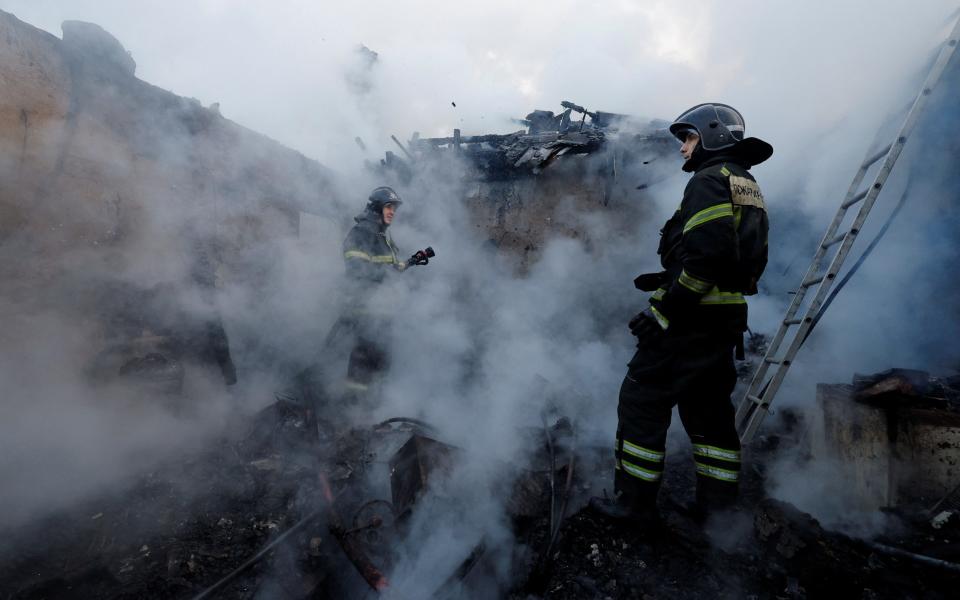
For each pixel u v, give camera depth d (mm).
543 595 1827
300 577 1888
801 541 1950
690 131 2197
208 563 1951
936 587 1800
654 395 2109
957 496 2133
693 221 1939
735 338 2037
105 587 1804
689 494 2561
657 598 1812
